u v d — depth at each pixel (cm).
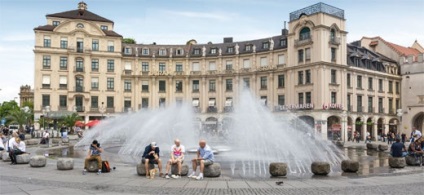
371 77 7438
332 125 6681
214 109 7994
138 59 8312
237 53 7912
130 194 1402
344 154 3238
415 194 1408
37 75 7712
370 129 7362
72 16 8025
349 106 6975
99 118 8019
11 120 7094
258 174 1925
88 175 1834
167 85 8319
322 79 6512
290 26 7150
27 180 1686
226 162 2459
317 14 6600
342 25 6931
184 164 1825
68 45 7894
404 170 2112
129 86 8300
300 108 6762
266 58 7612
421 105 7038
